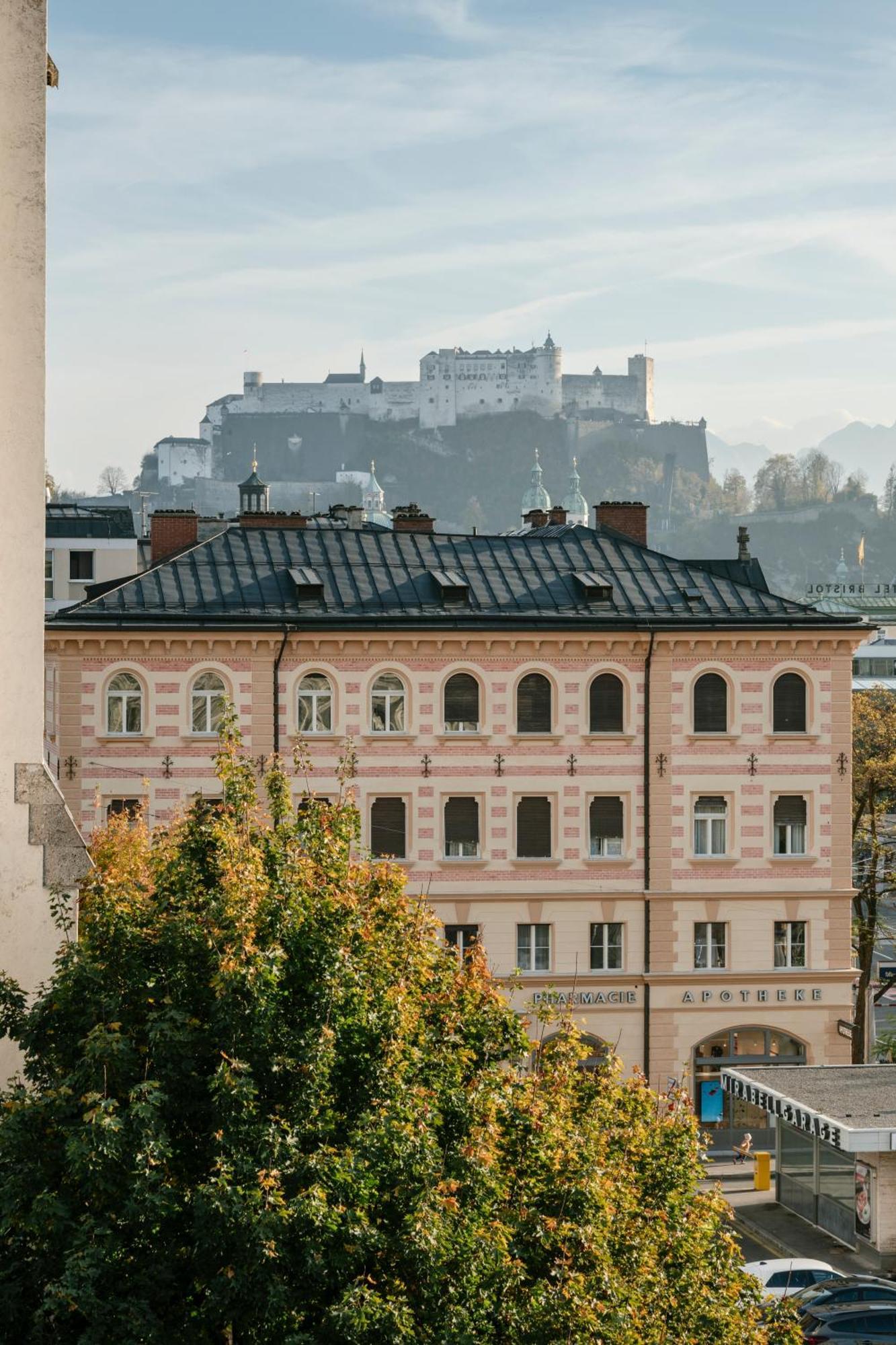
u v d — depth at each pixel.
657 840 63.12
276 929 22.02
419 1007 24.80
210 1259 20.20
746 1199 59.41
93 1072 20.38
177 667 60.38
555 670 62.59
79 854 22.97
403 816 62.03
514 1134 24.88
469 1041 25.62
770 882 63.78
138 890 24.19
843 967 64.19
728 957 63.72
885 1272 51.25
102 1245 19.42
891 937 73.81
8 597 22.73
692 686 63.34
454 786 62.09
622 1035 63.19
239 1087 20.28
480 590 64.12
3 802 22.77
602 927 63.22
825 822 64.06
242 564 63.81
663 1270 27.36
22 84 22.72
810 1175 56.56
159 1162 19.80
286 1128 20.69
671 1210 28.36
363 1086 22.02
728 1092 60.69
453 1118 23.48
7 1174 20.16
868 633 63.84
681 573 66.56
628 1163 28.69
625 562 67.00
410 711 61.75
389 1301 20.25
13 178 22.73
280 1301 19.67
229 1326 20.53
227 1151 20.45
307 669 61.09
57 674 59.75
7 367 22.70
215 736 60.56
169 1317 20.66
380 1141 20.98
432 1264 20.86
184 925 22.09
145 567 107.94
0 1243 20.55
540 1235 23.67
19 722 22.81
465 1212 22.14
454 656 61.94
